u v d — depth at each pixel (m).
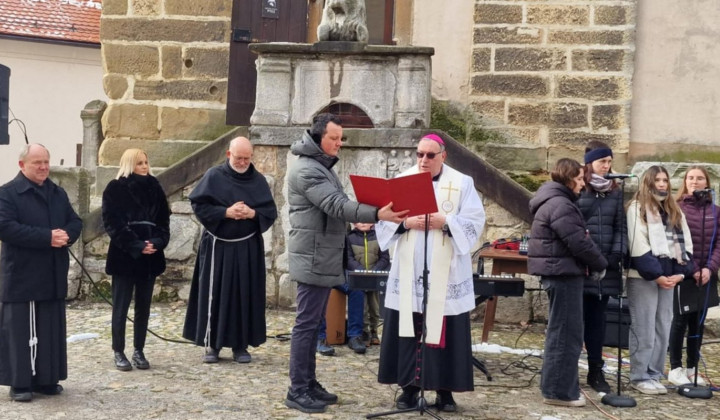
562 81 11.36
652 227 6.93
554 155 11.38
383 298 7.53
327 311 8.23
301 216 6.16
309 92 9.63
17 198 6.24
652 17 11.35
